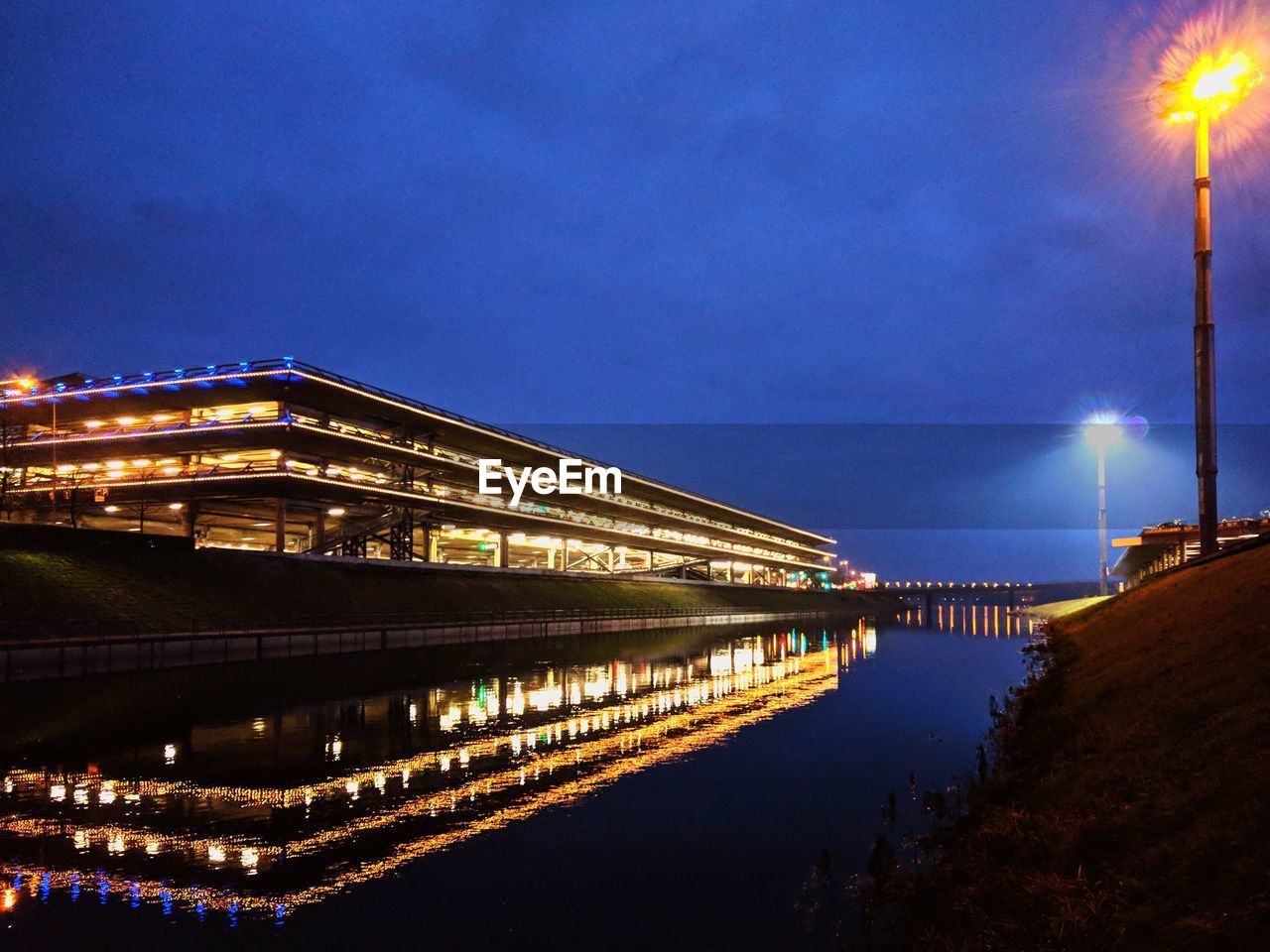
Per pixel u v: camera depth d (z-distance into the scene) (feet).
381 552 344.90
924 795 59.93
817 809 56.80
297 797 60.75
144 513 277.64
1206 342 94.32
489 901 40.57
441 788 63.41
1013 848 33.40
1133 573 433.07
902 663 177.47
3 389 269.85
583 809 57.31
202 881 43.57
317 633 167.63
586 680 139.85
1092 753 40.24
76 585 150.71
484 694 120.16
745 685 134.10
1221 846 23.45
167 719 96.27
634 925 37.45
